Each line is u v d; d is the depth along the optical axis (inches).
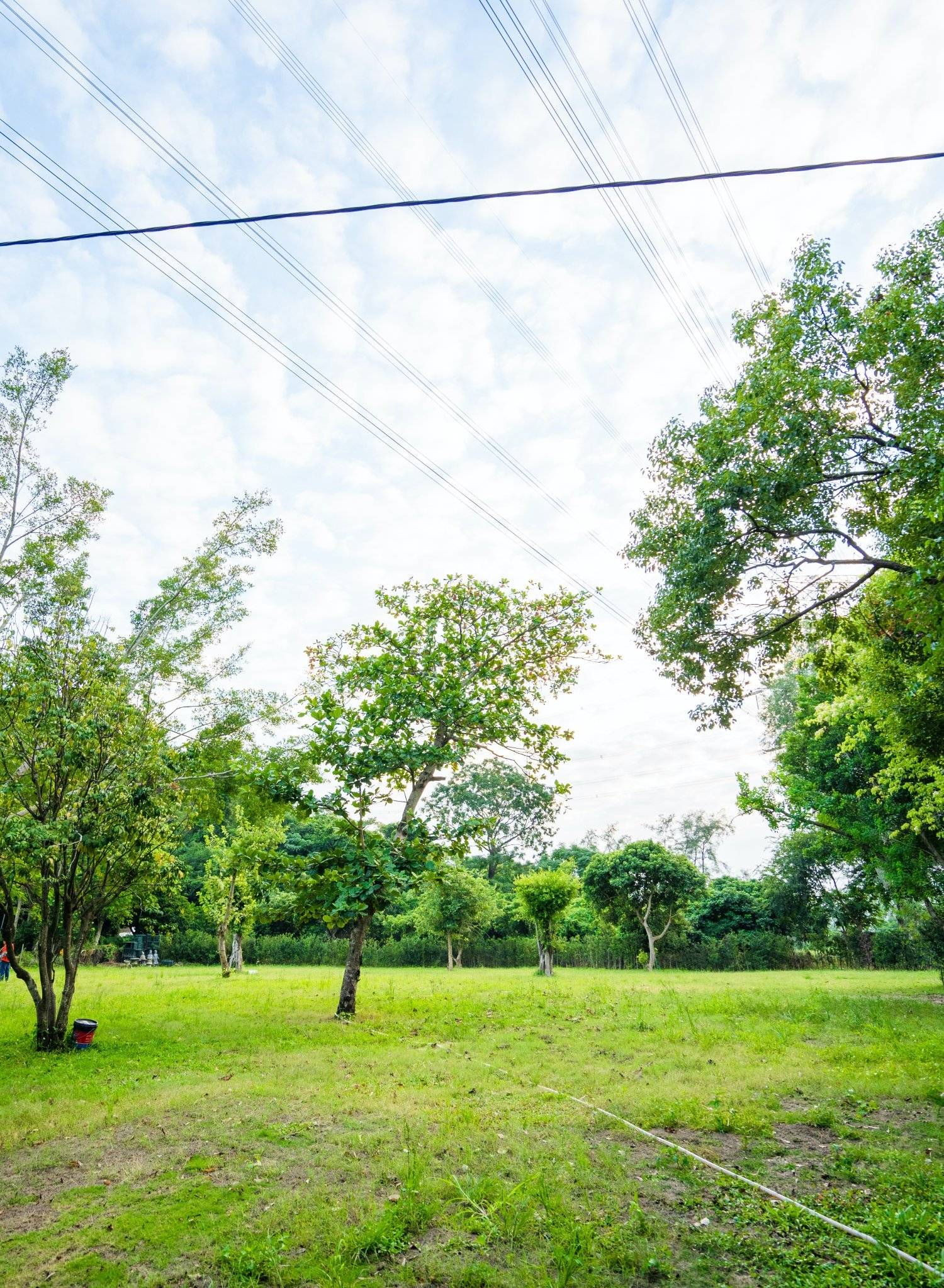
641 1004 679.7
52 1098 338.6
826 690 729.0
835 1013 616.1
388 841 590.9
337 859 579.2
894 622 577.3
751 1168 243.1
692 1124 288.7
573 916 1911.9
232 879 1187.3
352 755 584.7
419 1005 688.4
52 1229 200.1
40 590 526.9
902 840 874.1
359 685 702.5
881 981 1133.1
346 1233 190.4
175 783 564.1
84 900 526.3
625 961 1708.9
